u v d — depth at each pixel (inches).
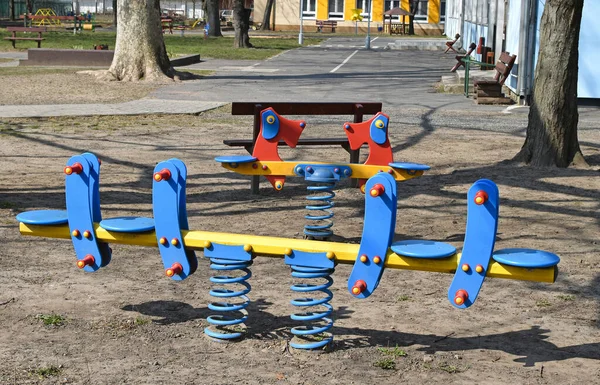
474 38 1443.2
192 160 488.1
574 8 456.1
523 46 808.3
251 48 1798.7
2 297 238.5
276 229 331.0
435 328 221.1
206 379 184.7
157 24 994.7
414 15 2960.1
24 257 281.0
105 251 214.8
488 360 199.3
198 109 727.7
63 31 2399.1
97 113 688.4
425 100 853.8
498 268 184.2
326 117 705.6
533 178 441.1
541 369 193.9
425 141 575.8
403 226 339.0
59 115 671.8
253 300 240.8
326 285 204.8
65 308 230.7
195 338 210.1
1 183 406.3
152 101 792.3
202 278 262.1
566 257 295.1
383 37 2600.9
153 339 208.7
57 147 523.5
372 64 1392.7
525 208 374.0
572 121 470.9
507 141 579.8
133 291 247.6
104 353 198.7
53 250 291.1
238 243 198.7
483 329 221.1
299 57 1557.6
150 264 277.6
